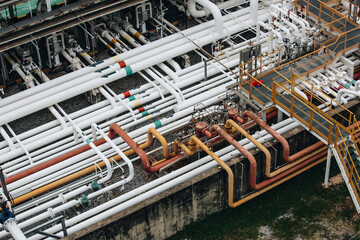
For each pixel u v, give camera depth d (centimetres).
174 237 2391
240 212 2444
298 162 2495
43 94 2636
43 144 2506
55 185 2342
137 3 2916
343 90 2491
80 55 3044
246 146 2452
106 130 2542
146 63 2786
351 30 2592
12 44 2645
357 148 2352
